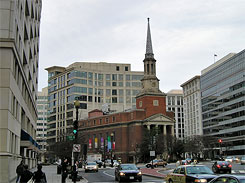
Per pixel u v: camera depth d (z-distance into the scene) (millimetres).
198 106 163375
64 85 150125
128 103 150750
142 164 93250
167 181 21797
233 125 124062
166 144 100812
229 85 128750
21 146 44594
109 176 40625
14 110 33438
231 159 79500
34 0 55719
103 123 121312
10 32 29906
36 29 64438
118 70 154750
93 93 146375
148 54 114312
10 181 29234
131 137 109438
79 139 88250
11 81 29922
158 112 109188
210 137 121000
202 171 19531
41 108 197500
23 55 43156
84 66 151375
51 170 58188
